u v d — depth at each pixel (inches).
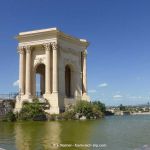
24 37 4527.6
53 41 4355.3
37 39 4458.7
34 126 2792.8
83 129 2428.6
